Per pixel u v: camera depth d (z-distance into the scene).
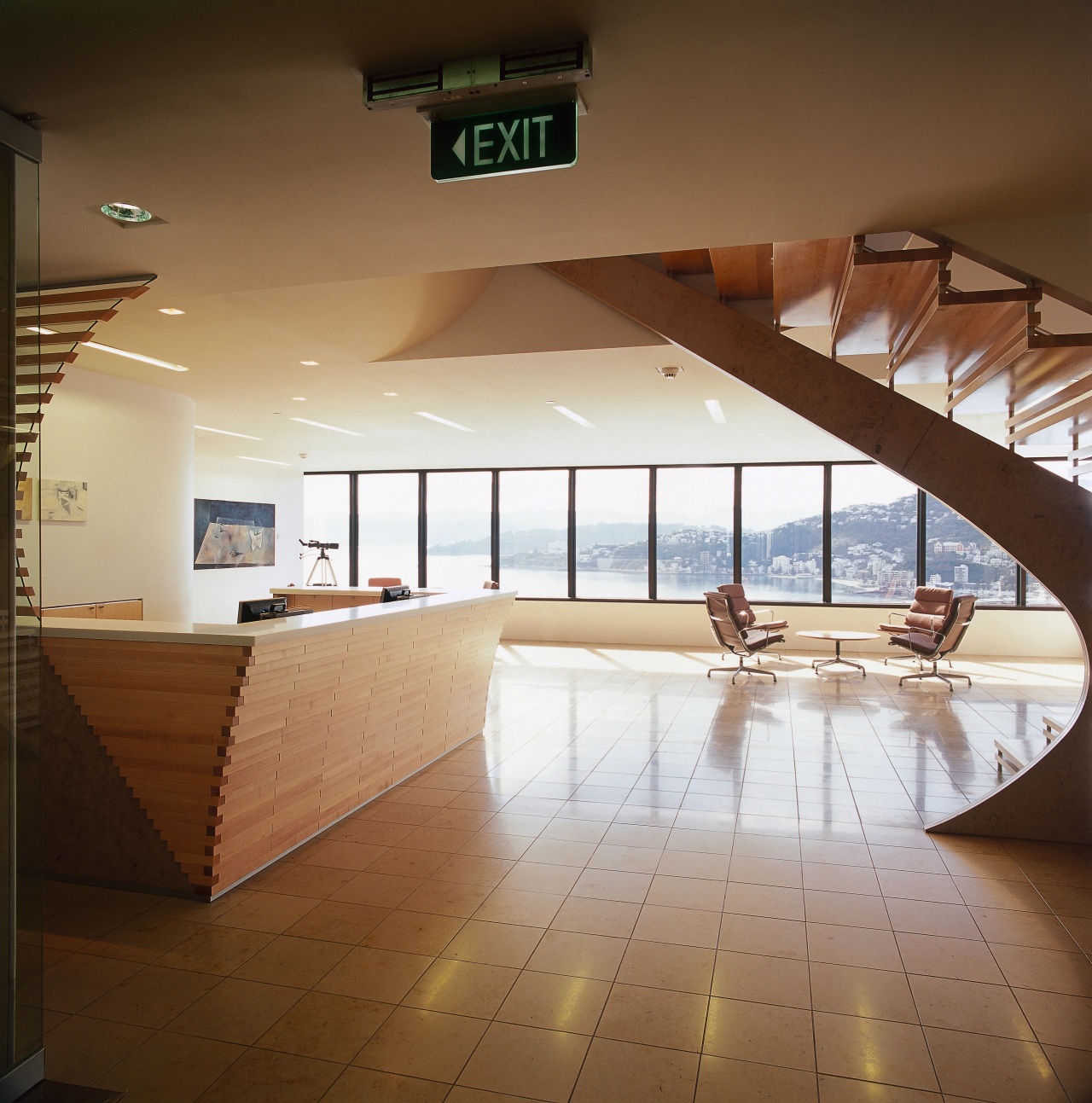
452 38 2.19
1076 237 3.38
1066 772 4.33
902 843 4.34
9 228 2.53
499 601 6.68
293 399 7.85
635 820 4.70
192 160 2.81
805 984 2.94
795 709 7.88
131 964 3.11
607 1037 2.63
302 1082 2.42
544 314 5.82
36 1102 2.34
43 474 6.33
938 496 4.64
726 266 4.95
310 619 4.50
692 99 2.44
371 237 3.51
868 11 2.04
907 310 4.16
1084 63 2.25
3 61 2.23
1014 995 2.88
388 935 3.33
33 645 2.54
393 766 5.35
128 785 3.78
